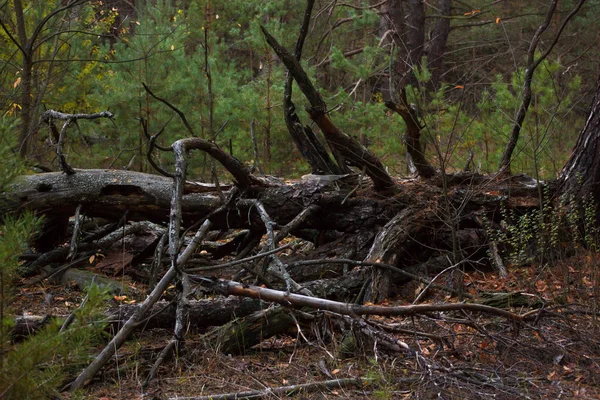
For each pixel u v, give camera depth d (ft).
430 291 18.93
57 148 20.02
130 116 34.47
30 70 29.30
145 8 41.83
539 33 24.54
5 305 9.90
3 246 9.61
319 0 56.24
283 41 37.45
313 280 19.76
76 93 34.83
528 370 13.51
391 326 14.85
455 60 67.21
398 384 12.73
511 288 18.60
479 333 14.89
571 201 19.63
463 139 30.63
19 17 29.76
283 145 36.27
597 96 22.00
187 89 34.99
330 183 20.97
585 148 21.74
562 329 14.89
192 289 17.54
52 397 11.05
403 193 20.80
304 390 12.37
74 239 19.88
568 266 19.36
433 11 66.90
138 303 15.96
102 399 12.10
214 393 12.45
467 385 12.56
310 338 14.84
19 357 9.17
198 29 43.39
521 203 21.21
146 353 13.97
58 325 9.41
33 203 19.75
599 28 57.16
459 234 20.97
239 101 35.24
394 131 33.37
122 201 20.33
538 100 29.40
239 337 14.30
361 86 53.06
